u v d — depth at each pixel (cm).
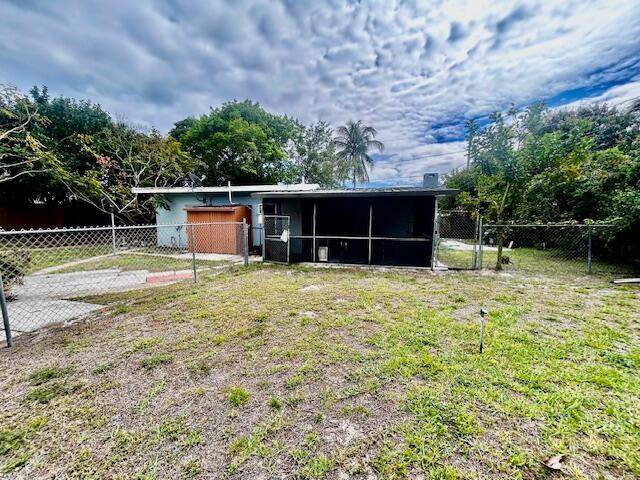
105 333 325
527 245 1078
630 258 727
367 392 213
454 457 154
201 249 1054
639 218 621
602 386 215
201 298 455
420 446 162
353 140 2305
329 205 977
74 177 1239
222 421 185
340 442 166
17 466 154
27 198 1388
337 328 333
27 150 1086
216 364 257
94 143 1359
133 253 972
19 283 484
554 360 254
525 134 682
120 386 225
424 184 834
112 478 146
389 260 827
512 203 712
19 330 335
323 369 246
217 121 1777
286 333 321
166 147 1442
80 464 155
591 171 806
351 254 920
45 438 173
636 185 675
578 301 431
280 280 580
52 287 534
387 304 420
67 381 232
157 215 1191
